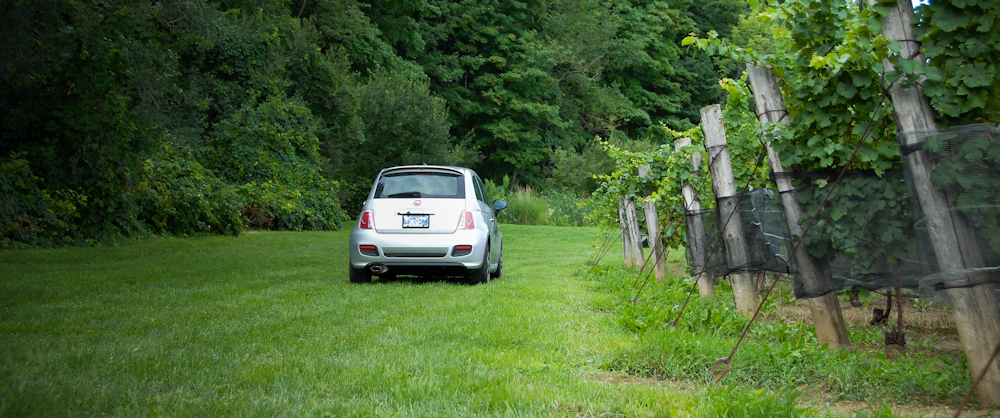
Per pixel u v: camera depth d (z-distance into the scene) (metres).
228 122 23.92
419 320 5.45
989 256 3.05
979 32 3.32
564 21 49.62
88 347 4.19
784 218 4.71
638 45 51.22
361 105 31.38
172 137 20.31
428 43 44.84
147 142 15.78
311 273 9.98
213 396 3.08
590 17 49.94
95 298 6.78
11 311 5.78
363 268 8.57
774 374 3.60
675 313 5.41
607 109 50.09
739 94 6.24
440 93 44.16
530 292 7.67
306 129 26.67
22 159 13.59
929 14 3.41
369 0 38.94
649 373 3.76
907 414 2.88
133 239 15.83
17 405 2.72
